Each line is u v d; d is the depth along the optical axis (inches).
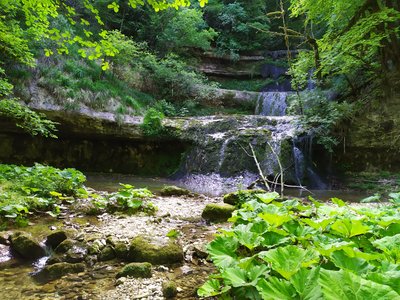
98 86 436.1
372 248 87.2
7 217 162.1
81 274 116.9
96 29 551.8
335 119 395.9
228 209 193.9
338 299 44.8
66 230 150.1
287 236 93.9
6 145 370.9
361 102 412.5
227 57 700.0
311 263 66.9
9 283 108.7
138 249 128.5
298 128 405.1
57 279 112.5
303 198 292.5
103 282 110.0
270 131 417.1
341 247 69.2
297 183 377.1
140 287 104.8
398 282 49.6
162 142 452.8
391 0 350.6
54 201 195.9
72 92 399.5
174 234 152.3
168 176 430.6
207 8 706.2
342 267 59.9
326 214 125.1
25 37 388.2
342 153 409.1
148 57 531.5
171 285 100.7
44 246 138.3
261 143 408.2
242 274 73.1
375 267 61.4
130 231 156.6
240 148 410.3
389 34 354.9
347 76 448.1
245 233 93.2
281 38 747.4
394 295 43.7
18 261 127.7
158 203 233.6
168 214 197.2
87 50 472.1
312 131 398.0
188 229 170.4
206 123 452.4
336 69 418.9
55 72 406.3
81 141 419.8
